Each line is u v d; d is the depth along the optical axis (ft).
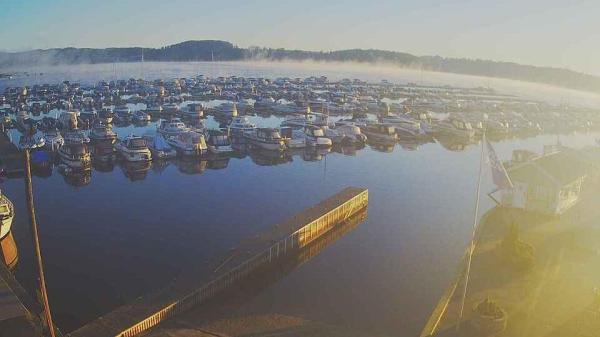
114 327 77.20
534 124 362.94
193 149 223.51
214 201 161.38
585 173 145.69
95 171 197.67
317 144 256.32
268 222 142.20
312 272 111.75
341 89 577.84
